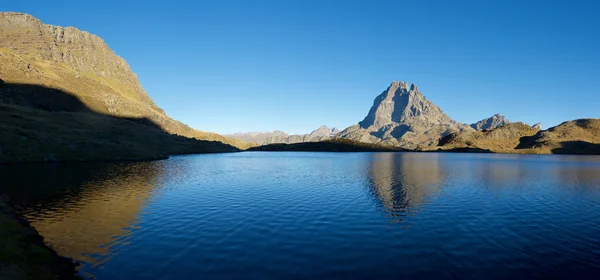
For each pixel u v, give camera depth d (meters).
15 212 32.19
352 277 17.69
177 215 32.47
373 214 33.28
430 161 152.12
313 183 59.69
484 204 38.97
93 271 18.30
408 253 21.67
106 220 30.11
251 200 41.06
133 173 74.56
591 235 26.23
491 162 144.12
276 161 146.12
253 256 20.89
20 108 158.50
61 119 168.75
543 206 37.94
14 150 95.19
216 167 102.19
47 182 55.03
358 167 105.62
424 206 37.59
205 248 22.47
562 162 147.12
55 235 25.20
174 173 77.69
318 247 22.80
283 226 28.47
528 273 18.52
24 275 16.42
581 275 18.28
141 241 23.95
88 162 105.75
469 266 19.48
